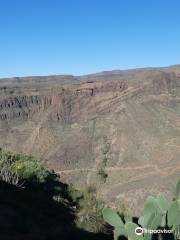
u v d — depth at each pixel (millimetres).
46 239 18141
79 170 178500
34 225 19672
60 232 19344
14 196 24766
